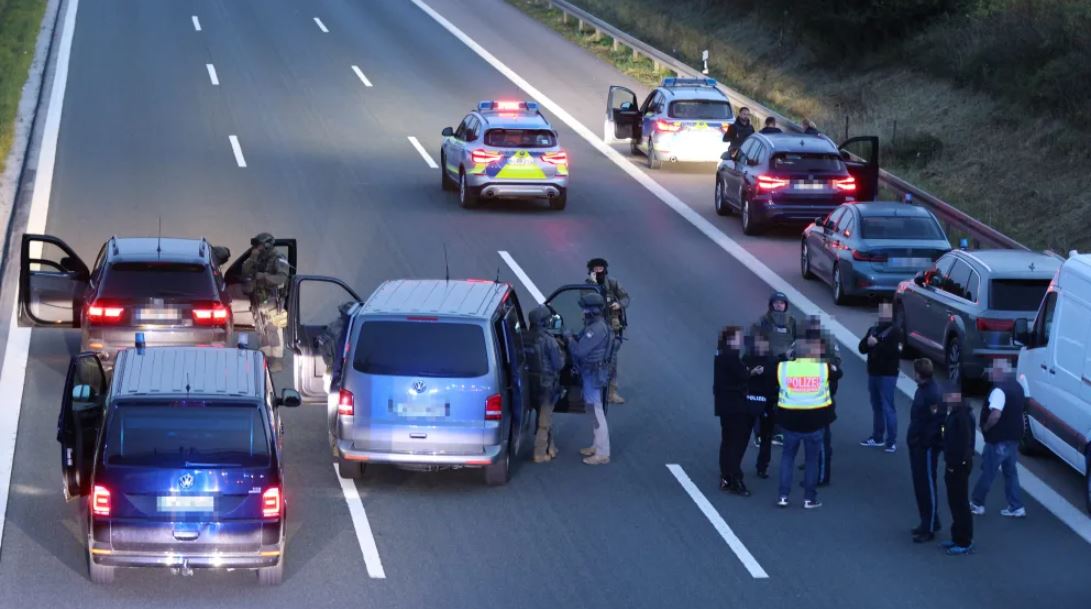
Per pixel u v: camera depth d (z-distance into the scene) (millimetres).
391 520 23328
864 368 33188
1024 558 22812
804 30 73938
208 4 83688
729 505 24703
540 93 68938
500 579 21141
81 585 20281
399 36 79688
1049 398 26656
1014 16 61719
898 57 68812
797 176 44625
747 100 63500
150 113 58562
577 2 94188
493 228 44938
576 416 29438
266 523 19750
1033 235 47438
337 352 24688
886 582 21625
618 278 40000
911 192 46188
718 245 44594
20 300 30625
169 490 19516
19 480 24312
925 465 23125
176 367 21219
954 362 31078
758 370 25406
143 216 43750
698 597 20797
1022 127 55469
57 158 50500
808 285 40188
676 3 91688
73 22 75938
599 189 52094
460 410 23906
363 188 49250
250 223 43625
